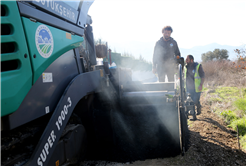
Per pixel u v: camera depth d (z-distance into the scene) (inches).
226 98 252.2
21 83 58.2
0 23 52.6
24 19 60.7
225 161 114.8
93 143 121.2
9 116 55.3
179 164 110.5
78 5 98.3
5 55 53.8
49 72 75.5
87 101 114.0
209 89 315.0
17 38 57.2
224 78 361.4
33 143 71.8
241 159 117.0
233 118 178.2
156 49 213.8
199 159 115.5
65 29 86.4
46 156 67.0
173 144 127.6
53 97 77.8
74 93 87.7
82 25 103.6
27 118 62.4
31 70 63.0
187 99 133.3
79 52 114.9
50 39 74.3
